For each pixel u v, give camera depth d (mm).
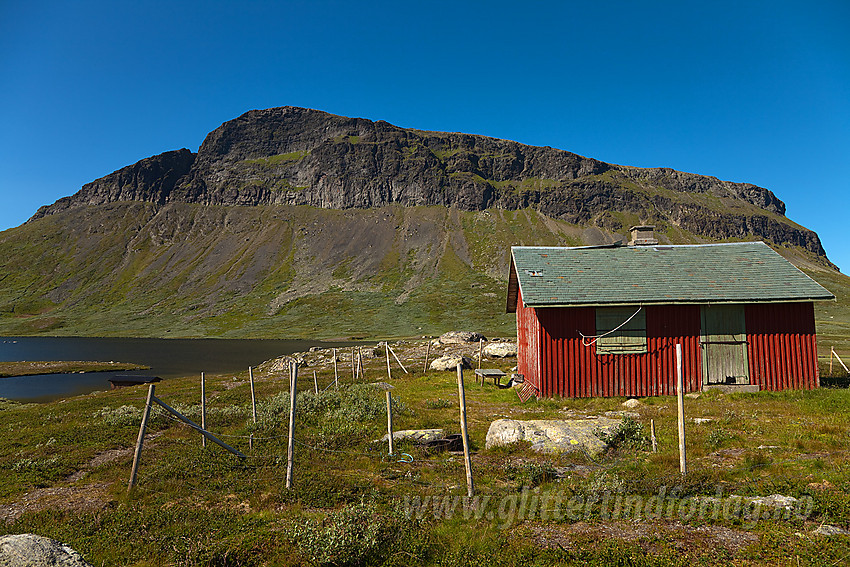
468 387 27828
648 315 22922
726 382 22594
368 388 26609
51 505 10562
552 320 22938
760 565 6461
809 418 16047
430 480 11055
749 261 25578
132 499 10594
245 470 12250
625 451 12633
